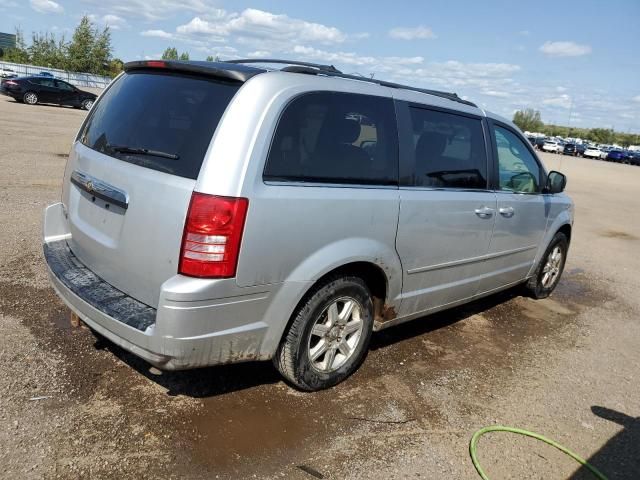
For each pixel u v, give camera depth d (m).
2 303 4.22
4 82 26.55
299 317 3.24
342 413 3.37
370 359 4.12
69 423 2.94
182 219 2.72
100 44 51.41
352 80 3.51
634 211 15.23
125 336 2.82
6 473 2.54
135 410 3.12
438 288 4.20
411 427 3.33
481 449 3.21
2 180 8.49
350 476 2.83
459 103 4.38
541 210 5.34
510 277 5.25
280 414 3.26
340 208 3.21
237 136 2.80
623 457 3.31
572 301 6.30
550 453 3.26
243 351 3.00
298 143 3.06
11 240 5.65
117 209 3.05
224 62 3.31
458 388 3.88
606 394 4.08
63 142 13.80
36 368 3.41
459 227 4.16
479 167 4.43
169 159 2.88
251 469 2.78
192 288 2.69
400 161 3.66
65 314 4.17
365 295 3.61
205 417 3.13
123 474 2.63
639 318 5.96
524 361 4.49
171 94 3.15
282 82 3.04
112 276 3.14
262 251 2.87
